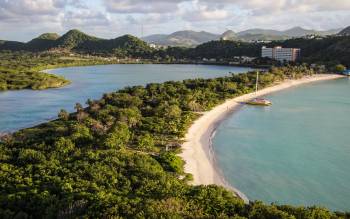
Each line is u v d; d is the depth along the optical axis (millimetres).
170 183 65625
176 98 160375
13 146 90562
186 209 52375
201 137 112062
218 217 50062
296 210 55562
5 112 157500
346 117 148125
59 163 74500
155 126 111562
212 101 164500
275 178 83812
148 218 47312
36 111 160250
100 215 49438
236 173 85562
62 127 106688
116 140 91875
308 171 88750
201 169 85000
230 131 123062
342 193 77438
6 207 54750
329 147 107875
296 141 113438
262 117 146125
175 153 93375
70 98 197500
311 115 151250
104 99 158875
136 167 72375
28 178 65688
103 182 64188
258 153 100938
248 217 52531
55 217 51062
